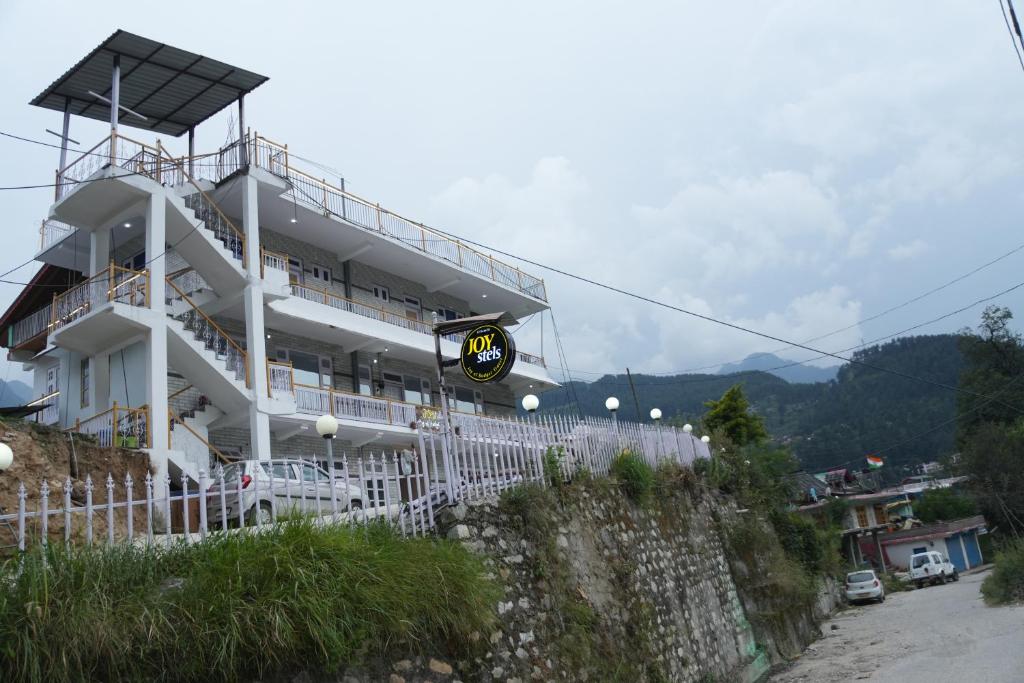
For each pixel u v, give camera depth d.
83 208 22.00
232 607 7.01
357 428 28.48
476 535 10.96
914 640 22.34
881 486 71.44
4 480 13.20
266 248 29.48
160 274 21.06
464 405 37.31
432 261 34.47
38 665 6.07
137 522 12.17
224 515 8.45
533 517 12.21
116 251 26.14
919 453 82.25
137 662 6.62
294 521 8.29
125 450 17.02
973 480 49.66
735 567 21.98
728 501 24.36
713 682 16.55
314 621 7.40
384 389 33.16
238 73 24.08
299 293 29.41
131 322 20.23
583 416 17.30
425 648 8.76
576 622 11.98
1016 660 16.17
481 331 12.71
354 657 7.86
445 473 11.29
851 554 55.72
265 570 7.50
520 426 13.63
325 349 31.06
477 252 37.62
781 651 22.58
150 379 20.11
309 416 26.28
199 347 21.89
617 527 15.45
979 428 54.75
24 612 6.21
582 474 15.23
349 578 8.02
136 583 7.12
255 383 23.78
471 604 9.29
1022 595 27.05
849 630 28.41
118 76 21.98
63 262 26.97
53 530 10.39
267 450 23.41
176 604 6.92
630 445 18.66
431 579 8.94
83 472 15.71
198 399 24.64
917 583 47.59
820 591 33.81
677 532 18.80
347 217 30.61
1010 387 56.09
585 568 13.52
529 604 11.20
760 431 43.91
